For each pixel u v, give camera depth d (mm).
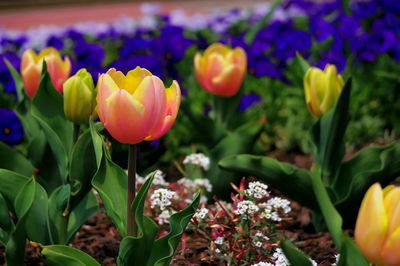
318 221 3783
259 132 4289
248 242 3018
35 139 3373
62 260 2482
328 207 2262
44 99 3033
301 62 3688
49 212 3010
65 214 2963
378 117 6219
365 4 7074
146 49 6238
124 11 17000
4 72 5039
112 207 2480
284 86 6441
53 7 18812
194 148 5164
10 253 2633
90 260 2564
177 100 2369
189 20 8984
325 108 3492
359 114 6203
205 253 3324
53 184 3387
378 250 1954
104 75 2314
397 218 1928
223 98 4461
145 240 2494
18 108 3639
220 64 4059
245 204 2957
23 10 18375
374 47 5910
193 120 4410
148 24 8617
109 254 3512
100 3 19219
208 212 3178
